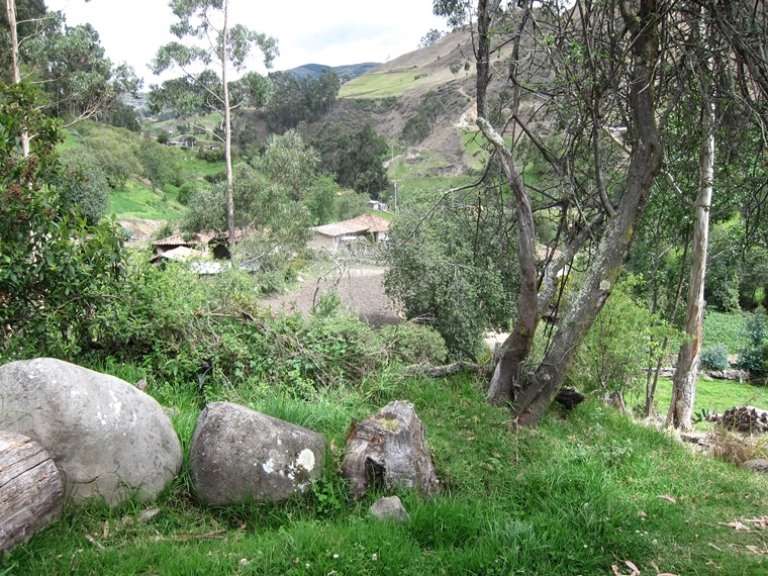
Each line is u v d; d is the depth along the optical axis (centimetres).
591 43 701
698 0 623
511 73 739
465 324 1224
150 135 9888
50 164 615
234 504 422
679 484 611
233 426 427
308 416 552
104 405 392
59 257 549
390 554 371
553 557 397
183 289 798
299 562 352
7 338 576
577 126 794
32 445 344
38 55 2662
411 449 477
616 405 1177
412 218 1339
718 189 827
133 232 4619
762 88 604
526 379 777
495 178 893
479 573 373
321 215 5147
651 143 697
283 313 852
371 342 839
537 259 916
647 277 1525
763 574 403
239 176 3272
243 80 3675
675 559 411
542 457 594
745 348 3158
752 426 1332
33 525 339
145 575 336
